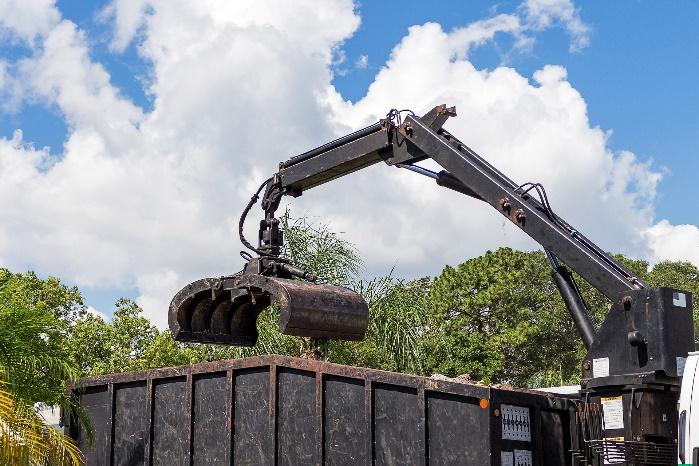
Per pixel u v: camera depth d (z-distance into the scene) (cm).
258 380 916
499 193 912
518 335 4822
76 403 1095
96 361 2423
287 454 880
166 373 993
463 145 975
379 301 2022
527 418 790
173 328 962
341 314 902
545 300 5062
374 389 831
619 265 871
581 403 827
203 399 960
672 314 815
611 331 840
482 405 758
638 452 795
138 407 1030
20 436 990
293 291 880
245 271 971
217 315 985
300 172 1030
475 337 4631
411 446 797
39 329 1102
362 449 829
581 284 4153
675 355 808
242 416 921
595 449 809
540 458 787
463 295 5097
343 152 1008
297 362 881
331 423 855
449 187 977
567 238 875
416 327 2053
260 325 1936
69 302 2672
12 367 1053
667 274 5991
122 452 1037
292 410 884
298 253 1977
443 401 787
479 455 754
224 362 939
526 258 5128
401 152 980
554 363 4947
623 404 820
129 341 2472
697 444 790
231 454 916
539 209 927
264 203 1041
